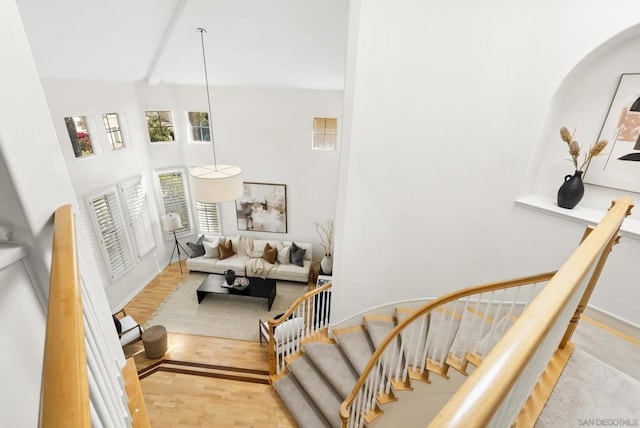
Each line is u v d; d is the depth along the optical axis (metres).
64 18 3.18
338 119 6.28
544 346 0.97
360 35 2.63
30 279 1.00
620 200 1.52
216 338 4.92
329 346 3.71
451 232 3.04
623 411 1.40
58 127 4.46
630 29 1.99
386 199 3.11
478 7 2.37
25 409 0.96
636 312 2.31
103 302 1.36
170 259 7.20
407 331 3.15
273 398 3.63
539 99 2.39
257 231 7.42
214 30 4.02
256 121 6.44
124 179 5.70
